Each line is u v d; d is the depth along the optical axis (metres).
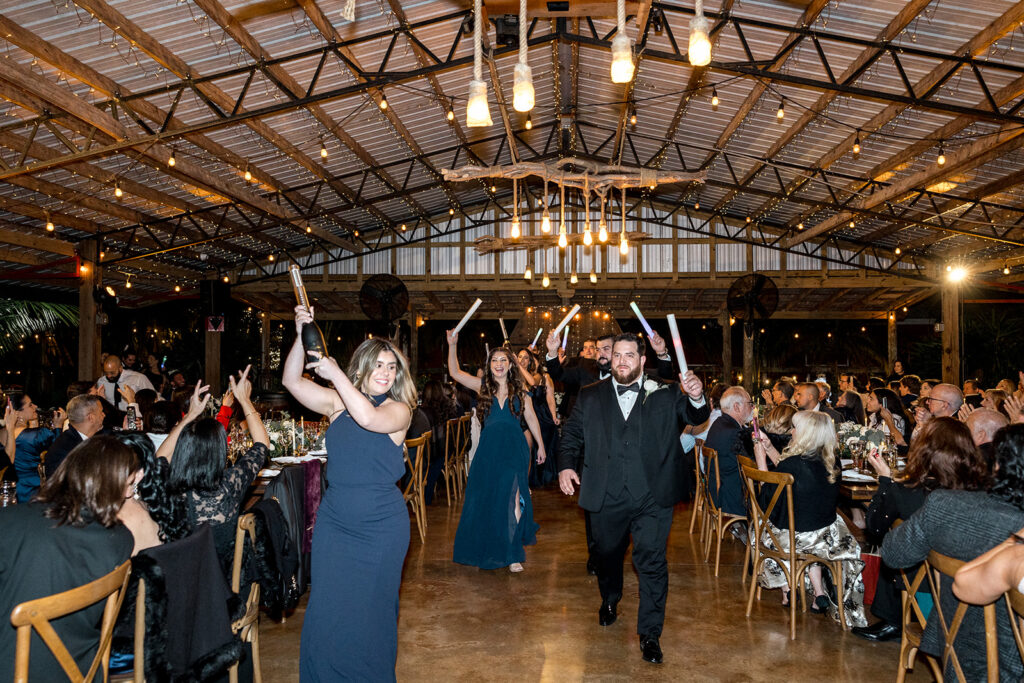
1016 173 9.38
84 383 5.56
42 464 4.63
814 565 4.01
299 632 3.77
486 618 3.96
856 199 12.27
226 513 2.75
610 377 3.60
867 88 8.27
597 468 3.48
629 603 4.21
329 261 15.83
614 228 16.16
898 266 15.30
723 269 15.93
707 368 21.66
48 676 1.78
